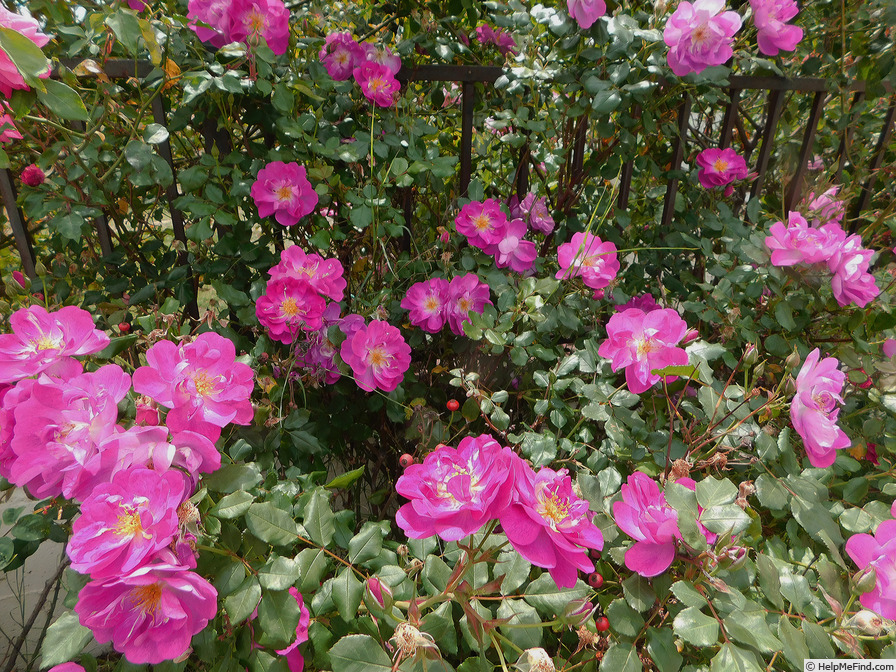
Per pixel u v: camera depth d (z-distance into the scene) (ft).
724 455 1.56
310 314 1.97
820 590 1.32
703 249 2.44
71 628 1.12
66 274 2.29
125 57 2.03
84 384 1.19
